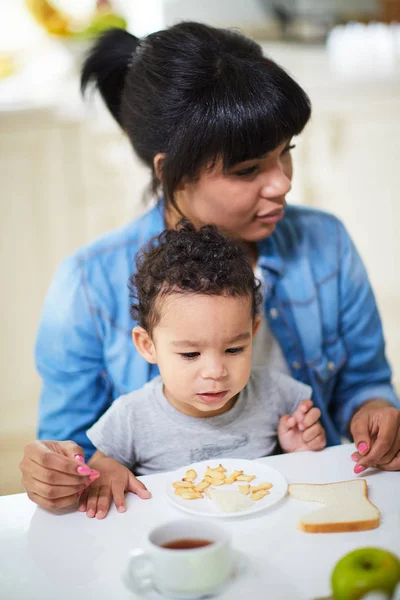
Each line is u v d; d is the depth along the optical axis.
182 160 1.12
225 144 1.08
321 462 1.01
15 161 2.46
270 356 1.32
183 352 1.01
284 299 1.32
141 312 1.09
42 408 1.35
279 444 1.22
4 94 2.59
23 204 2.50
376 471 0.98
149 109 1.17
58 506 0.90
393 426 0.99
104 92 1.32
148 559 0.78
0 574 0.77
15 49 2.86
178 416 1.15
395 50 2.87
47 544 0.83
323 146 2.78
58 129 2.48
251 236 1.22
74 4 2.89
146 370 1.30
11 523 0.88
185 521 0.76
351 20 3.35
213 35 1.16
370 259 2.96
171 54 1.14
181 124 1.11
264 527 0.84
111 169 2.56
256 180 1.15
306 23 3.34
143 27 3.24
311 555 0.78
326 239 1.37
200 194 1.16
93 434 1.16
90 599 0.72
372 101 2.77
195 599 0.71
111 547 0.82
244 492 0.92
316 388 1.33
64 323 1.31
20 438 2.56
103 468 0.99
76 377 1.32
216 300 1.00
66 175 2.53
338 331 1.38
